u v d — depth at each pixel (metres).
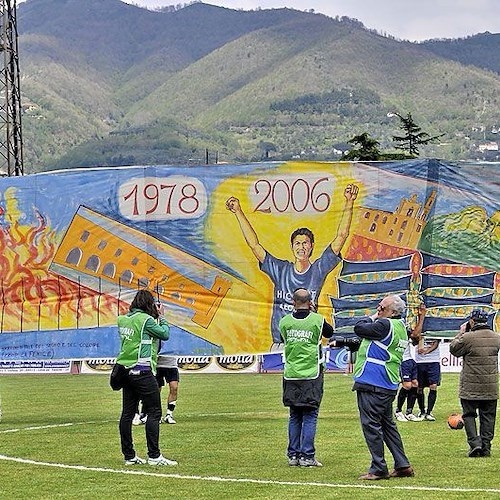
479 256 19.11
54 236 19.80
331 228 19.25
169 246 19.50
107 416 21.28
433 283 19.14
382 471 13.09
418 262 19.14
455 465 14.20
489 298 19.11
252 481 12.98
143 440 16.92
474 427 15.07
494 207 19.08
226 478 13.23
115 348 19.64
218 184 19.45
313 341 14.25
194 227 19.47
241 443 16.44
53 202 19.78
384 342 13.23
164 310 19.50
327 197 19.23
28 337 19.84
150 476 13.41
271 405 23.56
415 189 19.12
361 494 12.02
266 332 19.33
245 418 20.33
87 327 19.69
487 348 15.03
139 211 19.58
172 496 12.00
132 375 14.14
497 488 12.40
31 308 19.84
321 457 14.98
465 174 19.12
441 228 19.14
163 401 24.73
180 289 19.50
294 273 19.28
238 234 19.39
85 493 12.24
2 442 16.75
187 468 14.03
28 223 19.84
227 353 19.39
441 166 19.12
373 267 19.16
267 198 19.34
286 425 18.91
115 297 19.61
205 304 19.44
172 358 19.38
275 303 19.33
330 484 12.74
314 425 14.20
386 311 13.46
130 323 14.20
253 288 19.36
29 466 14.27
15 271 19.91
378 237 19.22
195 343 19.44
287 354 14.30
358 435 17.33
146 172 19.58
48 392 27.91
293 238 19.28
